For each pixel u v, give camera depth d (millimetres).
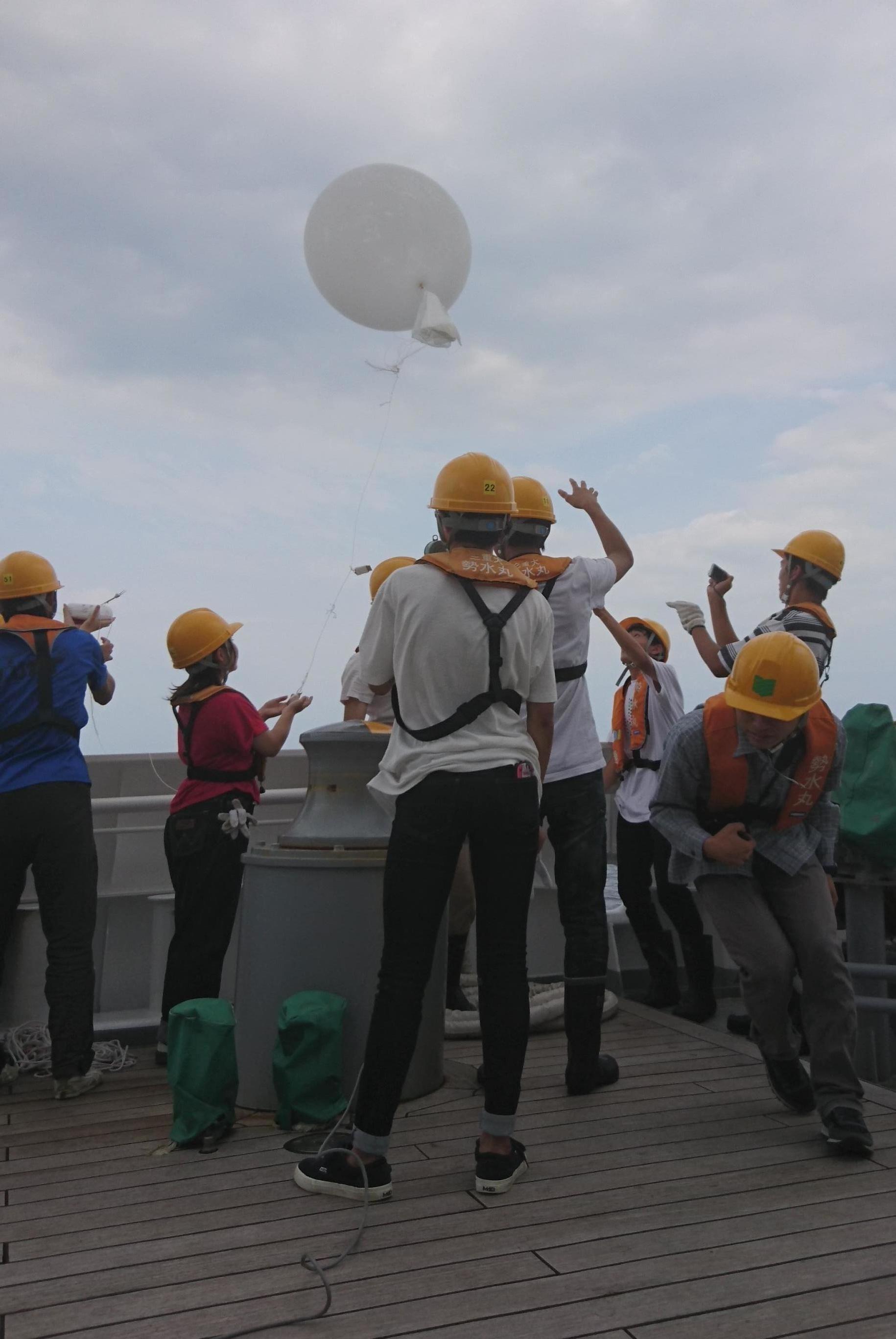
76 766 3436
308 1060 2896
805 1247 2100
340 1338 1756
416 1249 2104
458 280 3309
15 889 3402
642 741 4488
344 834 3166
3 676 3373
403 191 3152
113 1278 1993
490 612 2381
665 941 4527
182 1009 2832
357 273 3207
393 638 2422
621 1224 2219
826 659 3539
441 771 2332
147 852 4410
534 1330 1779
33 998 3857
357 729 3244
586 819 3201
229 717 3496
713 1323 1801
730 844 2709
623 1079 3355
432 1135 2820
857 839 3529
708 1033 3971
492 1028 2432
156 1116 3090
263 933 3086
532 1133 2822
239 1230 2211
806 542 3656
